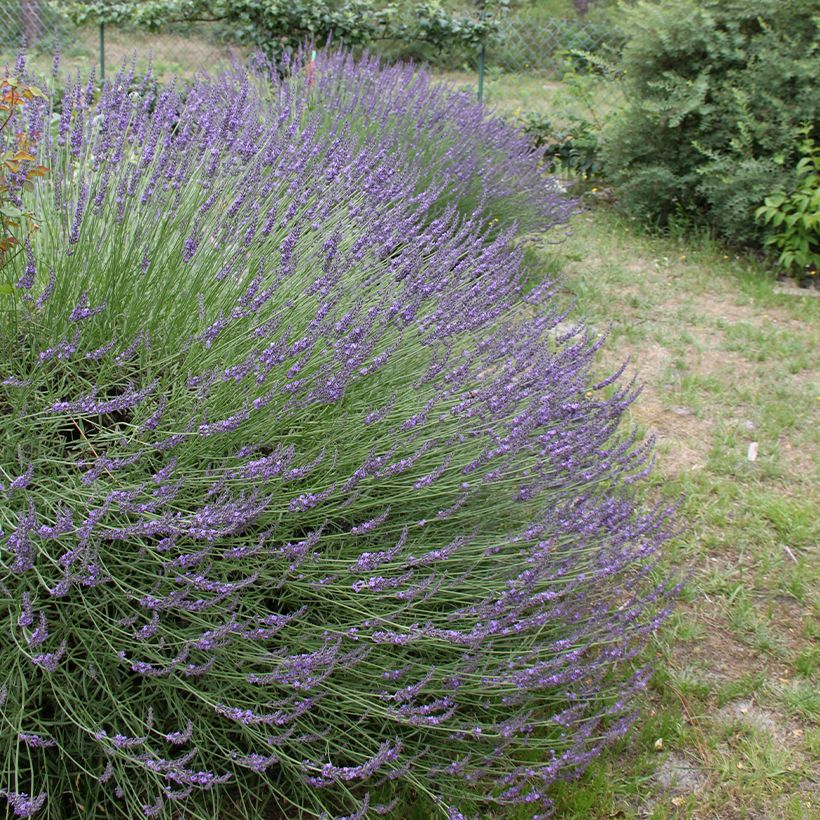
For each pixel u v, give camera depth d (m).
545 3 13.40
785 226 6.89
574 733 2.37
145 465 2.22
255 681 2.02
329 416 2.47
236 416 2.10
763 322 5.72
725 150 7.23
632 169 7.75
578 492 2.75
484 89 11.12
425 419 2.47
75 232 2.39
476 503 2.59
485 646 2.30
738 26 7.13
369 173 3.29
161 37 11.58
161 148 2.95
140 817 1.96
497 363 2.87
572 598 2.61
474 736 2.27
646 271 6.53
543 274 6.04
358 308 2.53
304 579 2.23
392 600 2.28
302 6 10.66
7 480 2.12
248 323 2.48
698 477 3.96
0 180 2.38
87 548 1.87
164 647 2.12
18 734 1.87
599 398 4.53
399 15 10.96
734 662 2.97
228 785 2.26
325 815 1.97
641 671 2.54
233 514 1.99
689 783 2.51
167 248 2.68
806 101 6.78
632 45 7.61
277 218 2.88
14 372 2.37
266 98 5.92
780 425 4.45
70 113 2.79
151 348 2.50
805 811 2.45
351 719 2.27
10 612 1.95
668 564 3.39
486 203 5.70
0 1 11.02
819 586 3.33
